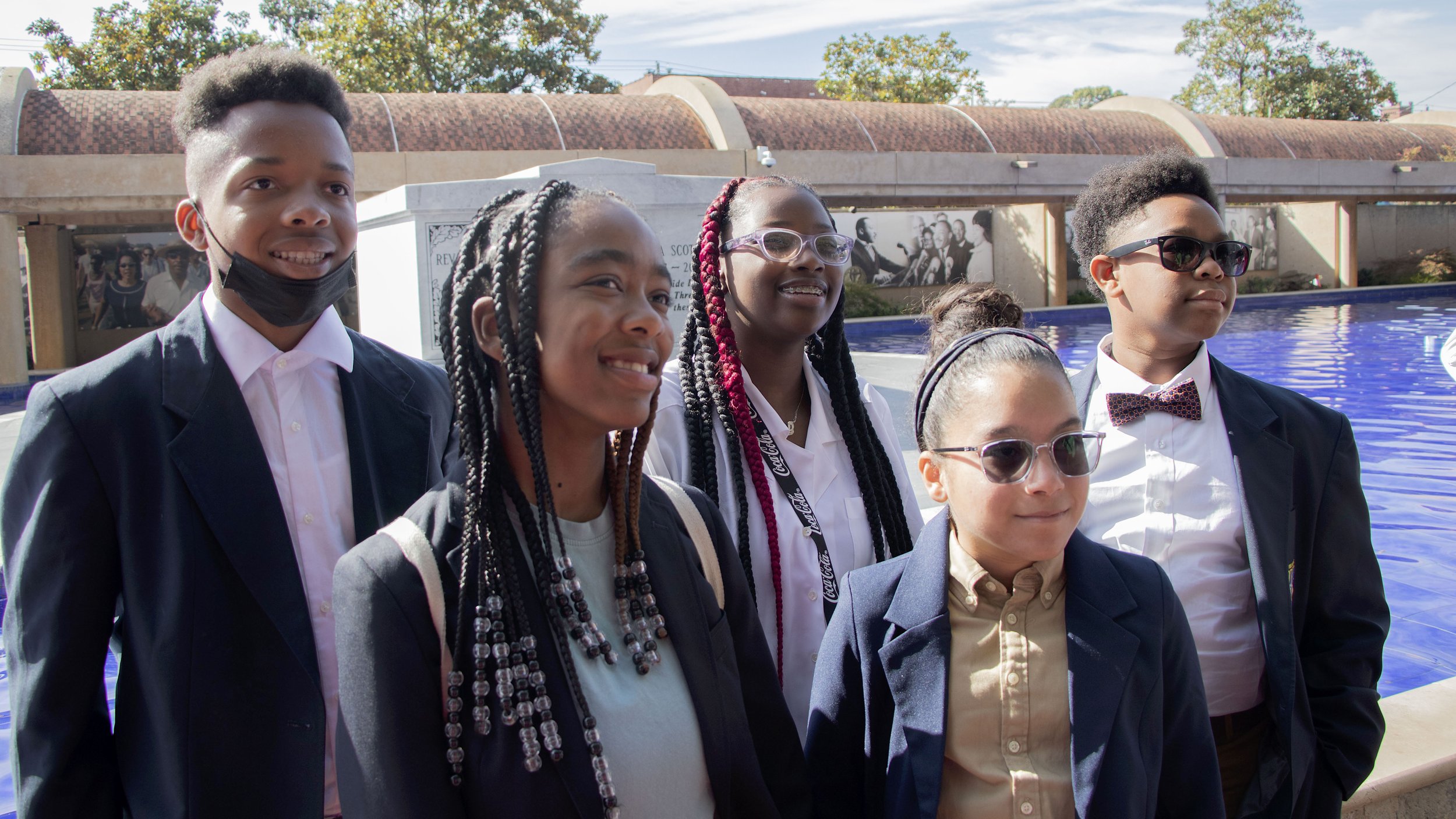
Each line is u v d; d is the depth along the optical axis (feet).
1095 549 5.18
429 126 48.93
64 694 4.50
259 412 5.23
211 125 5.11
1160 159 6.53
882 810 5.18
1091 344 49.32
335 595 3.90
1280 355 41.65
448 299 4.16
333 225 5.18
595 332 3.76
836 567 6.18
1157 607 4.97
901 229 69.62
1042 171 62.39
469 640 3.79
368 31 81.46
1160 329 6.40
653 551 4.33
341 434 5.46
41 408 4.69
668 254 16.25
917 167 59.06
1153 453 6.43
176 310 53.52
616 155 50.93
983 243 72.33
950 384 5.14
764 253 5.98
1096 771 4.59
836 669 5.36
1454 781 7.66
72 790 4.50
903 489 6.92
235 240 5.00
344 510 5.36
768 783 4.78
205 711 4.60
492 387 4.08
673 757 3.99
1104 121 67.51
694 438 6.16
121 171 41.88
